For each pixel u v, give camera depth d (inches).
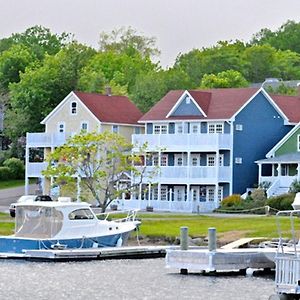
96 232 2942.9
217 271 2583.7
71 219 2903.5
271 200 4315.9
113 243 2972.4
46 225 2881.4
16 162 6195.9
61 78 6727.4
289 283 2050.9
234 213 4424.2
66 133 5231.3
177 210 4751.5
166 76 7450.8
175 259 2591.0
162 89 7032.5
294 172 4847.4
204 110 5032.0
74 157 3941.9
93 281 2413.9
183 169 4891.7
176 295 2198.6
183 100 5113.2
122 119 5359.3
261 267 2586.1
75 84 6796.3
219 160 4926.2
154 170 4456.2
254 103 5034.5
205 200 4881.9
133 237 3289.9
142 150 4293.8
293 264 2048.5
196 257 2556.6
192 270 2608.3
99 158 4094.5
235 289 2290.8
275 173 4906.5
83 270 2620.6
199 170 4867.1
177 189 4958.2
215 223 3553.2
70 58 6929.1
